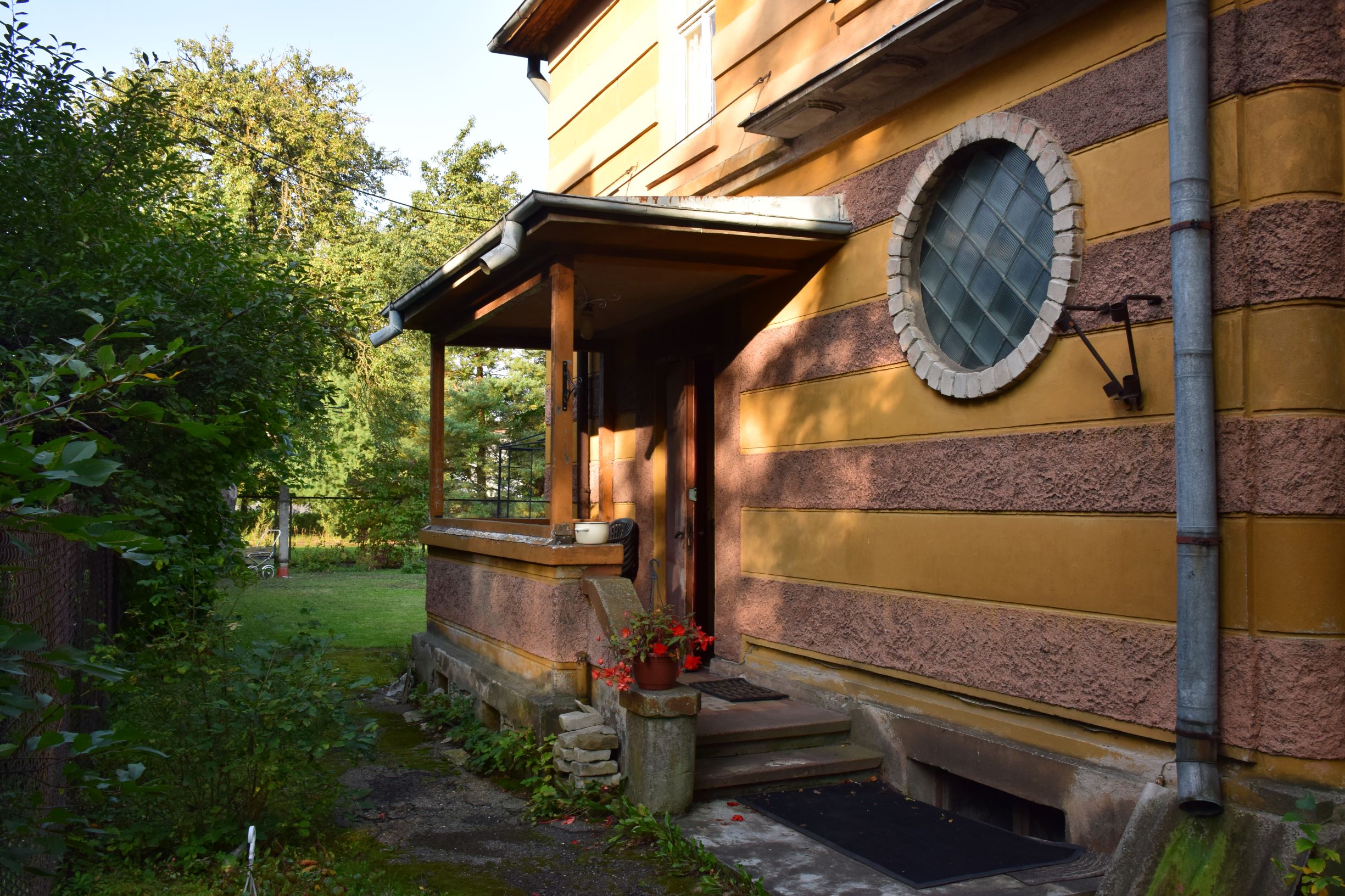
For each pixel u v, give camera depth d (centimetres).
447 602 817
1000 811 518
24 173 588
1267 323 373
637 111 934
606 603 555
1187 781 373
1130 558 418
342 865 434
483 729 665
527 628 631
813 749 567
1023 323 482
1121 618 421
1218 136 388
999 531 484
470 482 2333
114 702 578
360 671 942
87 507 522
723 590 711
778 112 601
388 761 631
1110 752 428
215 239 716
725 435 717
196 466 652
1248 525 373
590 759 520
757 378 684
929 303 545
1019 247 487
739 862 430
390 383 2052
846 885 406
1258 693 370
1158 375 409
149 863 411
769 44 704
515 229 557
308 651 496
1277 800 359
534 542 618
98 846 416
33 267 592
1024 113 480
